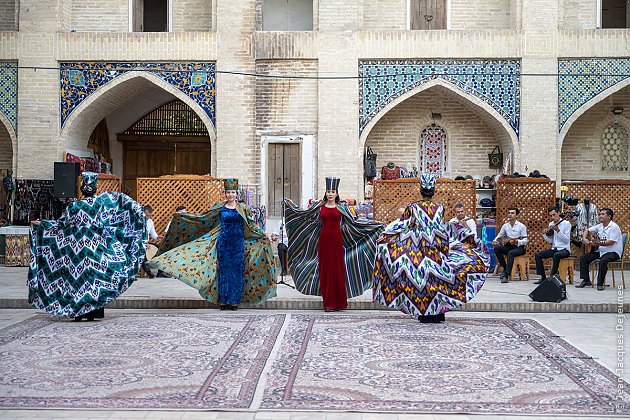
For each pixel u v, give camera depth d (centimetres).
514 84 1445
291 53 1454
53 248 834
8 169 1605
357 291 939
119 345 708
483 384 573
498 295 1023
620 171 1548
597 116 1541
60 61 1469
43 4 1469
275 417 491
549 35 1431
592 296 1023
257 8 1502
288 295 1032
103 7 1561
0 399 528
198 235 952
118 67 1470
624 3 1570
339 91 1449
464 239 841
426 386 566
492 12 1543
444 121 1559
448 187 1302
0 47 1462
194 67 1467
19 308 975
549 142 1433
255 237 943
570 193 1366
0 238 1471
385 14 1545
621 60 1430
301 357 657
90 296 821
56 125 1465
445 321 850
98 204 838
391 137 1562
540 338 750
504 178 1334
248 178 1457
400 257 823
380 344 714
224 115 1457
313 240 950
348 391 550
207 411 503
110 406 512
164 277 1273
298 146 1469
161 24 1611
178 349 689
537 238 1327
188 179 1306
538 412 504
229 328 797
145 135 1734
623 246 1119
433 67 1447
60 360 646
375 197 1306
